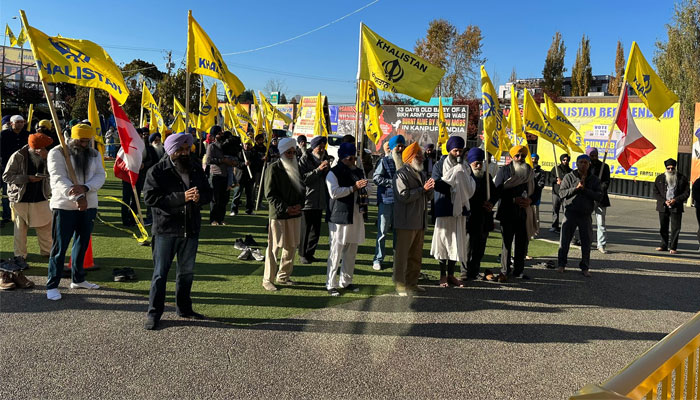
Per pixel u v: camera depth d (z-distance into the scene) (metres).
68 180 5.19
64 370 3.69
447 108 22.66
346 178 5.68
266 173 5.82
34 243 7.60
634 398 1.61
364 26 7.51
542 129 8.25
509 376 3.91
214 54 7.28
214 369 3.80
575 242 9.92
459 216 6.16
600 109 19.50
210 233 9.03
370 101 10.16
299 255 7.34
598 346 4.58
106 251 7.38
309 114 30.34
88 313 4.85
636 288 6.64
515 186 6.61
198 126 12.41
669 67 24.36
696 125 16.11
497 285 6.57
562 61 49.31
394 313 5.11
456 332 4.79
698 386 1.96
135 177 6.17
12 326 4.45
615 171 19.14
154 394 3.41
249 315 4.98
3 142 8.30
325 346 4.25
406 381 3.75
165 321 4.74
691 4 23.78
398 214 5.68
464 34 42.28
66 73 5.30
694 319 1.96
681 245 10.02
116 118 5.91
